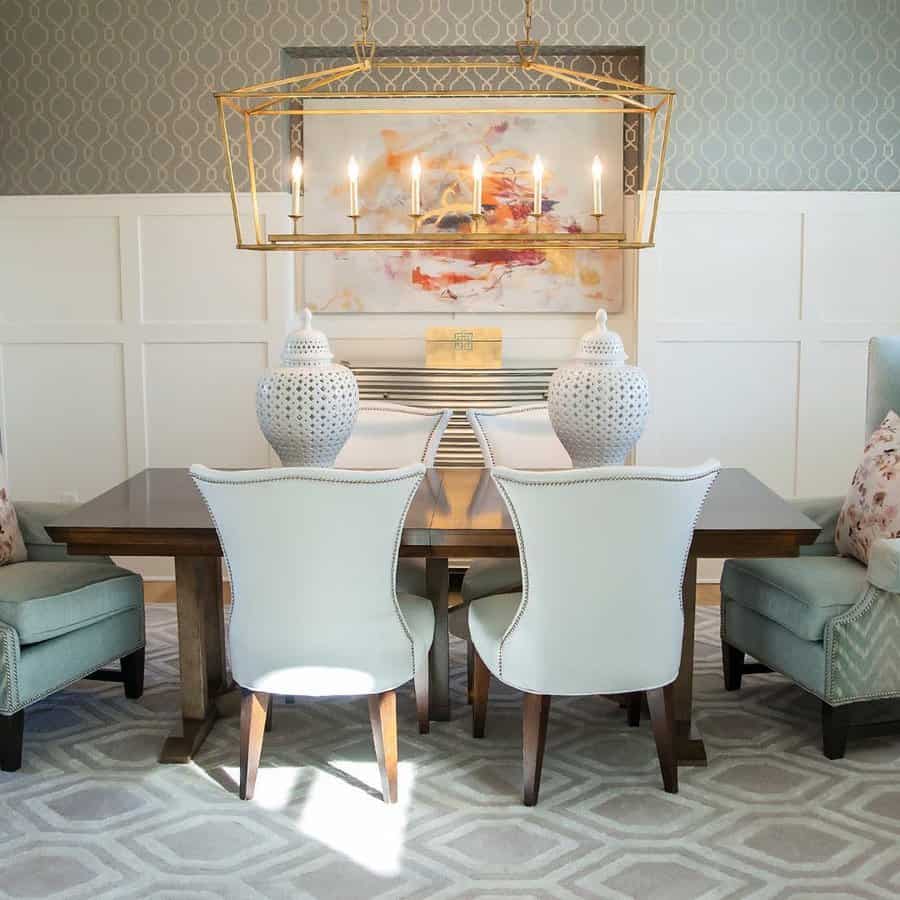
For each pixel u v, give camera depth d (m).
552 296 5.11
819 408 5.06
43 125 4.97
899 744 3.30
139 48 4.90
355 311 5.13
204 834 2.75
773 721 3.47
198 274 5.04
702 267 4.98
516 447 3.84
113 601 3.42
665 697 2.92
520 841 2.71
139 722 3.48
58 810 2.88
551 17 4.82
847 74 4.89
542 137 5.03
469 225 5.06
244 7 4.85
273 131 4.93
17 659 3.05
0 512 3.50
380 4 4.82
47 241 5.05
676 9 4.82
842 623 3.11
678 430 5.07
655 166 4.91
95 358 5.11
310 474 2.62
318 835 2.75
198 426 5.13
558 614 2.74
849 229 4.96
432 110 2.87
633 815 2.85
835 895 2.46
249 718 2.91
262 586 2.75
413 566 3.54
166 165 4.96
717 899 2.45
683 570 2.82
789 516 3.03
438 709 3.46
